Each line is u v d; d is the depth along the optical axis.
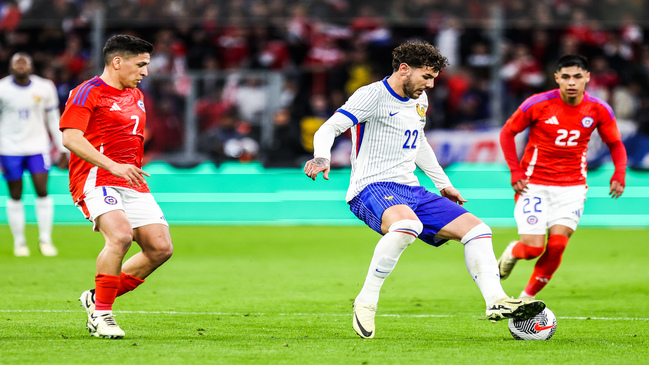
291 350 15.70
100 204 17.06
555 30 64.19
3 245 39.75
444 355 15.26
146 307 22.20
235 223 52.91
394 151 17.61
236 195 52.94
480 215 51.78
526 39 64.56
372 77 63.22
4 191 52.09
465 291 26.27
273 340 17.00
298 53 63.75
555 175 23.06
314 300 23.94
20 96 34.78
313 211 53.00
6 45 63.88
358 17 63.00
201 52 62.75
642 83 63.28
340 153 56.53
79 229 47.88
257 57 62.53
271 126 56.34
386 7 62.97
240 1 62.84
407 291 26.28
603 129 23.16
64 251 37.31
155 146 54.19
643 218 51.50
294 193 52.97
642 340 17.30
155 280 28.44
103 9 61.41
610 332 18.48
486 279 16.91
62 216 51.88
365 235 45.84
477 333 18.33
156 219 17.78
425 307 22.84
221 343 16.50
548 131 22.80
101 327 16.88
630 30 64.06
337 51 64.00
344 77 62.66
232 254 37.09
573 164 23.06
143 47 17.64
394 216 16.91
